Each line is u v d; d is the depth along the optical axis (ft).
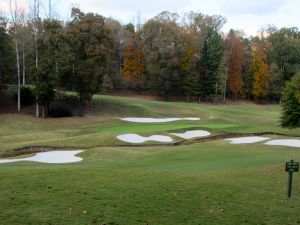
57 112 170.91
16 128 146.20
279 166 64.03
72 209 33.88
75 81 173.88
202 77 293.43
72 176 45.11
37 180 42.52
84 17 181.16
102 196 37.93
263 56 326.24
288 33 388.78
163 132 123.75
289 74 336.90
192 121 179.01
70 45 171.83
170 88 278.87
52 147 101.86
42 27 180.34
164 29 264.52
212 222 34.37
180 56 270.87
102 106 196.65
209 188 44.45
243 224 34.76
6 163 80.48
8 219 30.86
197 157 82.17
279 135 137.08
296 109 134.62
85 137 111.86
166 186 43.32
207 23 320.50
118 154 91.30
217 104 288.92
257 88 314.76
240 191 44.93
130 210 35.04
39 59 171.73
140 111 194.70
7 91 188.34
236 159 76.13
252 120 198.90
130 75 284.41
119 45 292.20
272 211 39.14
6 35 176.35
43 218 31.50
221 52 294.05
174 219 34.14
